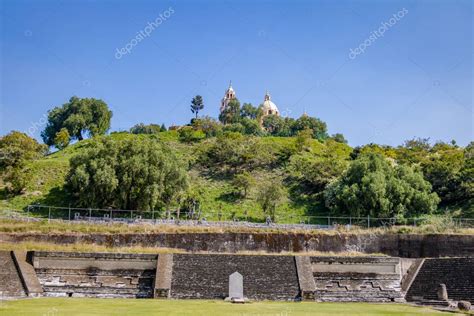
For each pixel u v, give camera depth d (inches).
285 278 1967.3
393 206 3021.7
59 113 4896.7
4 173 3390.7
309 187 3622.0
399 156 4192.9
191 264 1994.3
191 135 4601.4
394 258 2121.1
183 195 3326.8
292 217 3233.3
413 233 2450.8
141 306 1517.0
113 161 3046.3
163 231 2320.4
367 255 2226.9
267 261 2036.2
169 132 4781.0
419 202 3041.3
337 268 2092.8
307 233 2412.6
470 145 4183.1
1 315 1229.1
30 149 3636.8
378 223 2957.7
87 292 1914.4
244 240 2353.6
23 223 2322.8
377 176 3088.1
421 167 3604.8
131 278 1990.7
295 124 5506.9
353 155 4360.2
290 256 2064.5
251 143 4261.8
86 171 3024.1
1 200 3110.2
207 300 1777.8
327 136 5487.2
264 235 2374.5
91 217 2696.9
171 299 1809.8
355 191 3056.1
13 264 1921.8
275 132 5625.0
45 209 3038.9
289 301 1863.9
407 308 1624.0
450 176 3361.2
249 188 3511.3
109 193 2957.7
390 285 2066.9
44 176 3432.6
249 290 1900.8
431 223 2773.1
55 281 1945.1
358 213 3016.7
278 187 3253.0
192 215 3137.3
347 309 1563.7
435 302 1780.3
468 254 2340.1
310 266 2028.8
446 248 2372.0
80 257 1995.6
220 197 3503.9
